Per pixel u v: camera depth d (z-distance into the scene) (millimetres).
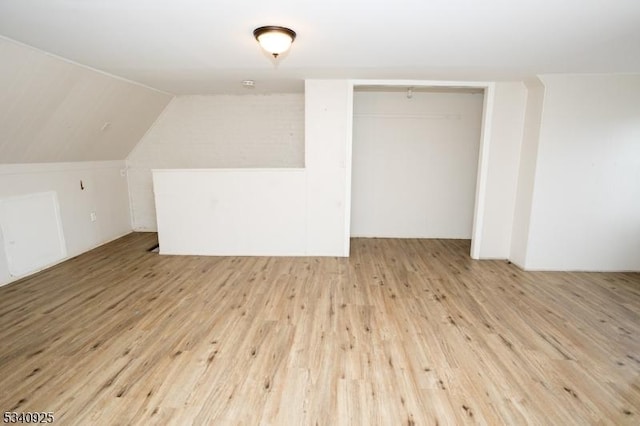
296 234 4277
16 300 2988
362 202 5238
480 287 3385
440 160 5070
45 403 1798
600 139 3551
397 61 3047
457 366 2139
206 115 5117
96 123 3943
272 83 4156
